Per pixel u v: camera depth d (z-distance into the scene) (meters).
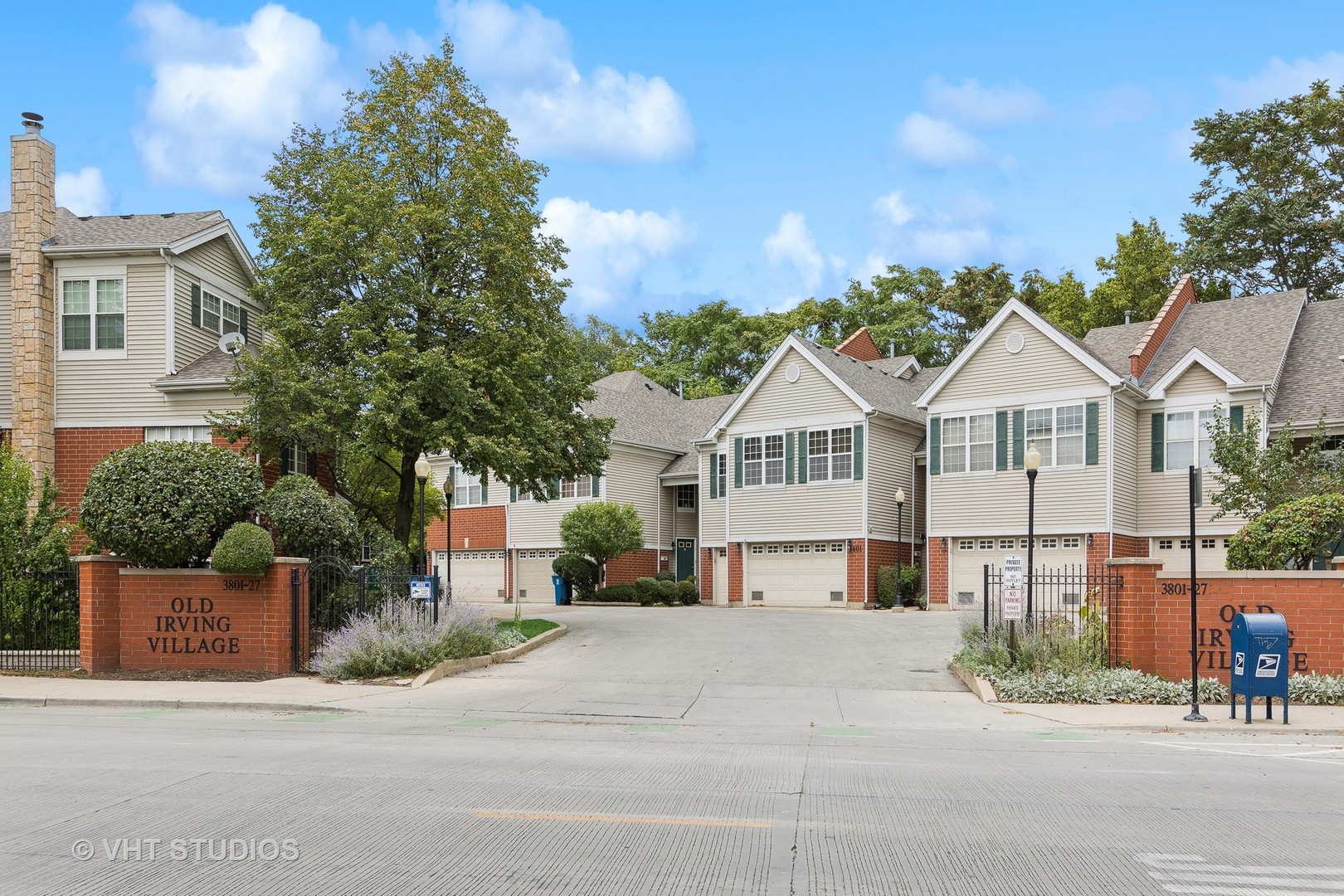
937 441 34.22
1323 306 33.50
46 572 20.64
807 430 37.50
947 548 33.88
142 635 19.16
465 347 24.47
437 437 23.22
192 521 18.78
